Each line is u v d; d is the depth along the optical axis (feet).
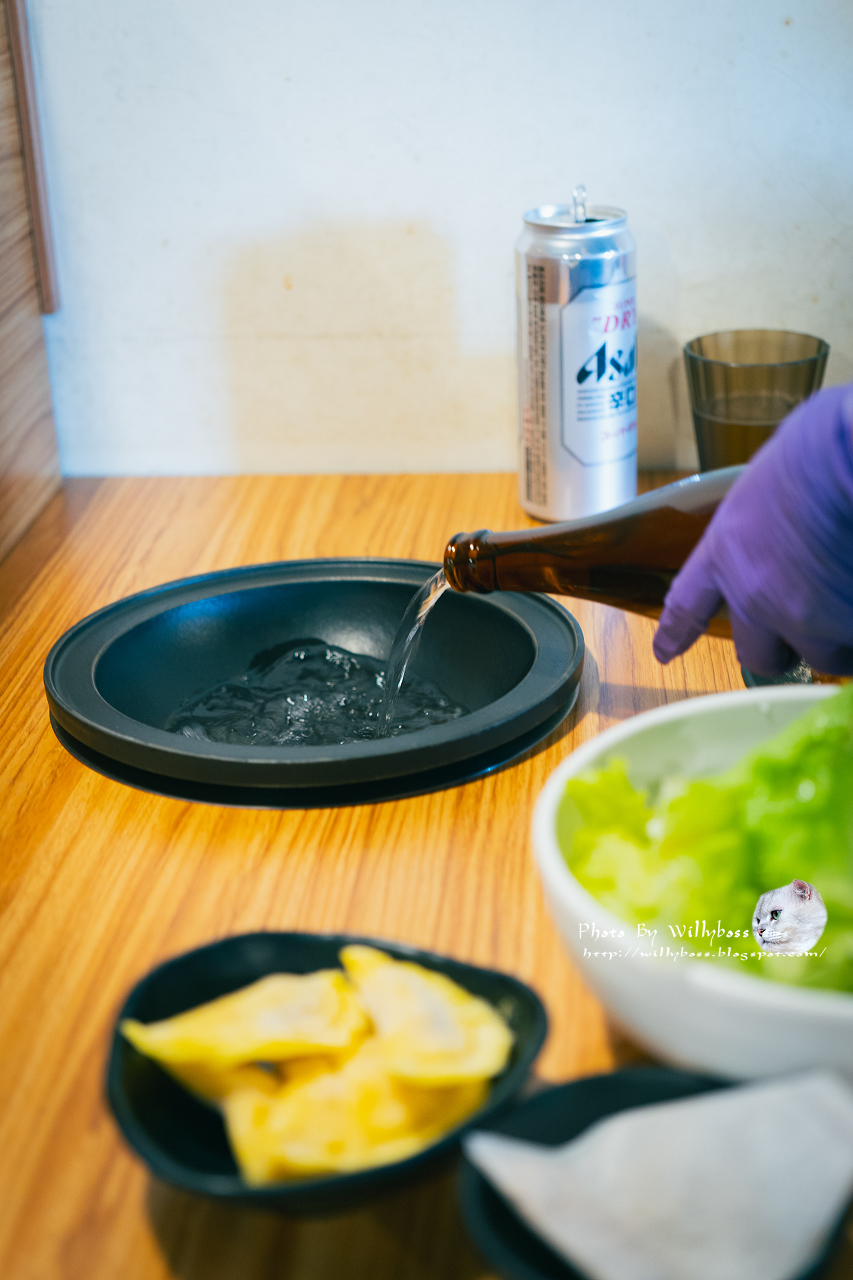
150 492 3.17
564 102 2.90
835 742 1.56
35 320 3.05
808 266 2.99
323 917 1.88
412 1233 1.46
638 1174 1.30
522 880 1.94
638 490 3.07
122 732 2.18
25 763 2.20
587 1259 1.22
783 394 2.83
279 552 2.83
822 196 2.93
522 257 2.71
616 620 2.57
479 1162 1.29
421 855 1.98
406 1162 1.32
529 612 2.50
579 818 1.74
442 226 3.01
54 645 2.41
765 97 2.87
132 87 2.94
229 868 1.98
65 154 3.00
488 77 2.89
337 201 3.01
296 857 1.99
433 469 3.22
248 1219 1.48
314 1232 1.46
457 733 2.12
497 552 2.31
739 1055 1.42
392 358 3.13
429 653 2.64
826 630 1.93
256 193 3.02
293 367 3.15
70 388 3.19
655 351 3.09
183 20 2.89
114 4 2.88
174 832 2.05
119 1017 1.52
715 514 2.07
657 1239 1.25
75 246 3.07
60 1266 1.43
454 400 3.16
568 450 2.79
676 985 1.39
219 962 1.67
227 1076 1.51
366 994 1.55
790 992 1.35
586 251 2.64
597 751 1.77
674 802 1.63
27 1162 1.57
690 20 2.82
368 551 2.81
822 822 1.56
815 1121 1.34
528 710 2.18
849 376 3.07
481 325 3.09
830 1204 1.28
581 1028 1.72
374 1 2.85
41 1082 1.69
